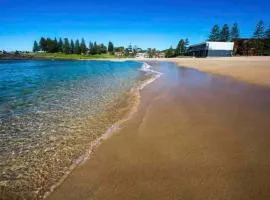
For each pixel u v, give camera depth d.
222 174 6.01
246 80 21.83
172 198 5.20
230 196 5.17
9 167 6.87
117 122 10.59
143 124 10.05
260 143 7.74
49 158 7.36
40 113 12.36
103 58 158.88
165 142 8.11
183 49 147.00
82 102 14.87
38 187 5.88
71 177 6.23
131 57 173.88
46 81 26.55
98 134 9.22
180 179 5.88
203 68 40.09
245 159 6.73
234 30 124.94
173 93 16.59
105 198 5.30
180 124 9.84
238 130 8.91
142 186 5.67
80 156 7.41
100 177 6.16
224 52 104.25
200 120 10.22
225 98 14.32
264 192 5.27
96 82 25.03
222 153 7.13
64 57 160.25
